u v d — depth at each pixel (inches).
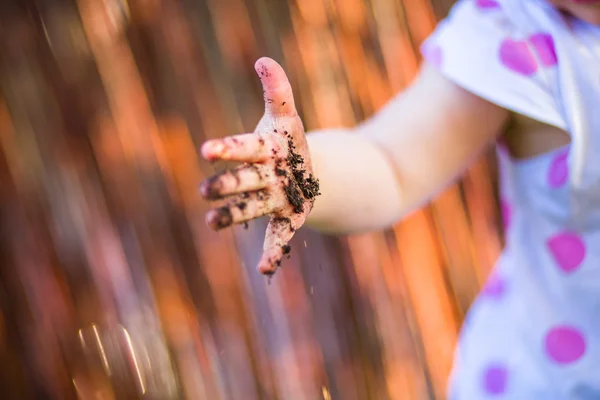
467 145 36.9
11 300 39.9
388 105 37.8
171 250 43.0
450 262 51.4
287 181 31.7
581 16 35.7
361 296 47.6
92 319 41.2
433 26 50.7
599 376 36.4
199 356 43.3
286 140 32.1
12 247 40.0
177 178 43.2
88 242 41.4
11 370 39.6
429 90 37.1
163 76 43.0
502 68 35.7
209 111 43.9
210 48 43.9
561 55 35.4
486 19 36.5
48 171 40.7
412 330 49.3
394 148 36.6
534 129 36.5
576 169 35.3
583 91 35.2
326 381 46.1
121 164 42.1
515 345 37.9
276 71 32.1
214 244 43.9
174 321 42.9
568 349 36.8
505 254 39.7
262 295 44.9
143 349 42.1
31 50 40.5
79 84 41.4
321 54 46.6
